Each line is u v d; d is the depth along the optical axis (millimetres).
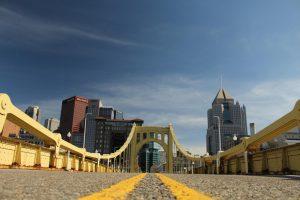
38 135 37188
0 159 24625
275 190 6973
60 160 43562
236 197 5141
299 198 5102
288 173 27516
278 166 29750
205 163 71688
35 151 32969
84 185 7352
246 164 39781
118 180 10562
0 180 7852
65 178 11055
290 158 27219
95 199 4023
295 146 25797
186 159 101562
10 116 29391
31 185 6613
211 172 65438
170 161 120812
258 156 36375
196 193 5402
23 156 29406
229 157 52219
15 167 27234
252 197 5180
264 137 35594
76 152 52781
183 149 104688
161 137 125750
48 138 38531
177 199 4465
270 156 32094
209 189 7043
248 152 40188
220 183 10102
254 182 11164
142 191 5930
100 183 8406
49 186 6566
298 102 27594
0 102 25922
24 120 31609
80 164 56906
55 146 40094
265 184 9758
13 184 6633
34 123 34094
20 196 4363
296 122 29125
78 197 4480
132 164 123625
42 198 4211
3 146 25062
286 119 30047
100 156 72438
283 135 149125
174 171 119375
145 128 127188
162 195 5148
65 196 4582
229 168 51531
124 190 5660
